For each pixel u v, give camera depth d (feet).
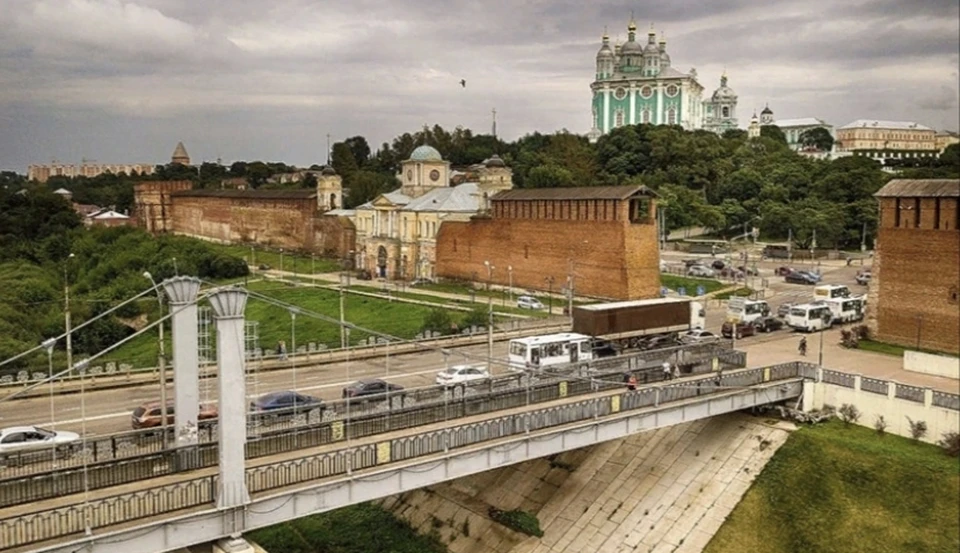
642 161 540.52
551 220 292.81
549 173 490.49
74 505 78.84
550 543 138.10
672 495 138.82
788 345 201.87
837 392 148.05
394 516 152.87
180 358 100.22
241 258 410.11
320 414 116.98
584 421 121.29
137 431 100.63
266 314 288.92
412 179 413.59
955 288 185.16
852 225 417.69
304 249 462.60
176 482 87.30
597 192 277.03
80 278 366.43
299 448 104.58
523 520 142.10
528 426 114.62
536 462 154.61
